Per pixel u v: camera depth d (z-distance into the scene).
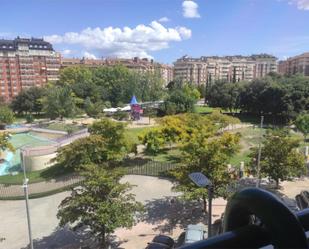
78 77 111.25
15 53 120.12
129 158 37.06
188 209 22.80
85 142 30.41
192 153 20.56
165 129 38.69
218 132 52.06
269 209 0.91
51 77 132.88
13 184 29.42
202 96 118.06
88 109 80.56
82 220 16.66
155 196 25.75
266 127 60.53
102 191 17.45
